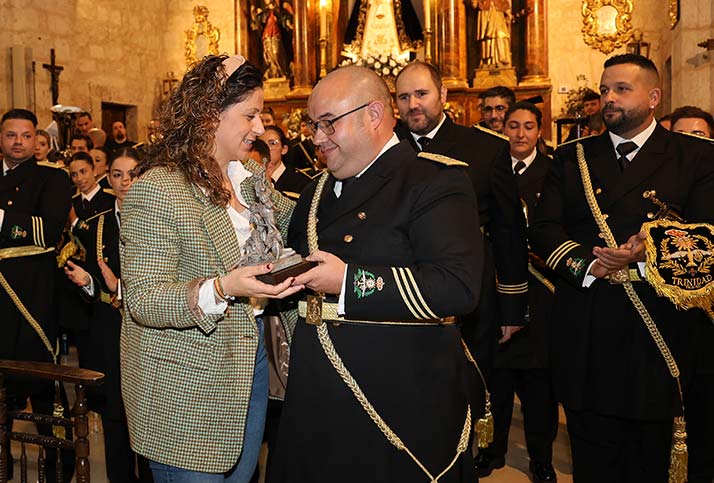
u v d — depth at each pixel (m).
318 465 2.28
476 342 3.51
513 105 4.66
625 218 3.13
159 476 2.47
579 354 3.19
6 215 4.06
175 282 2.28
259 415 2.66
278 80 13.82
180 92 2.39
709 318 3.42
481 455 4.45
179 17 15.03
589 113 8.68
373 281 2.13
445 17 12.70
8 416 3.09
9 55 11.25
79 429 2.95
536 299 4.21
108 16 13.79
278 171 5.09
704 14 9.04
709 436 3.65
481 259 2.23
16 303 4.15
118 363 3.79
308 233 2.39
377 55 13.22
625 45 12.70
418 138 3.55
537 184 4.62
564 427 5.29
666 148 3.17
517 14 12.83
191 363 2.38
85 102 13.31
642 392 3.06
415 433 2.25
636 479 3.34
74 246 3.97
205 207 2.38
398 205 2.26
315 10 13.64
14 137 4.21
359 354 2.27
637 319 3.08
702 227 2.97
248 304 2.47
